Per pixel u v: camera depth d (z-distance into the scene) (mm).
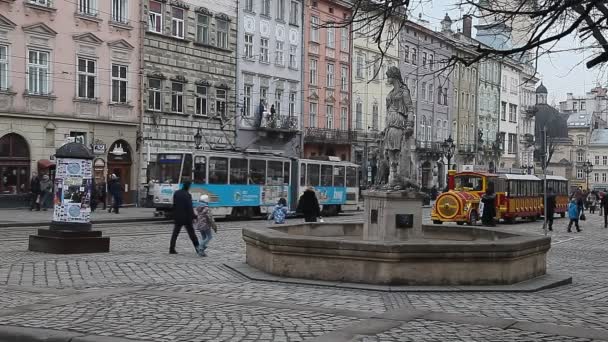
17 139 35250
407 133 15469
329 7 60188
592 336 8578
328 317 9430
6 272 13617
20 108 35062
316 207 24281
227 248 20203
